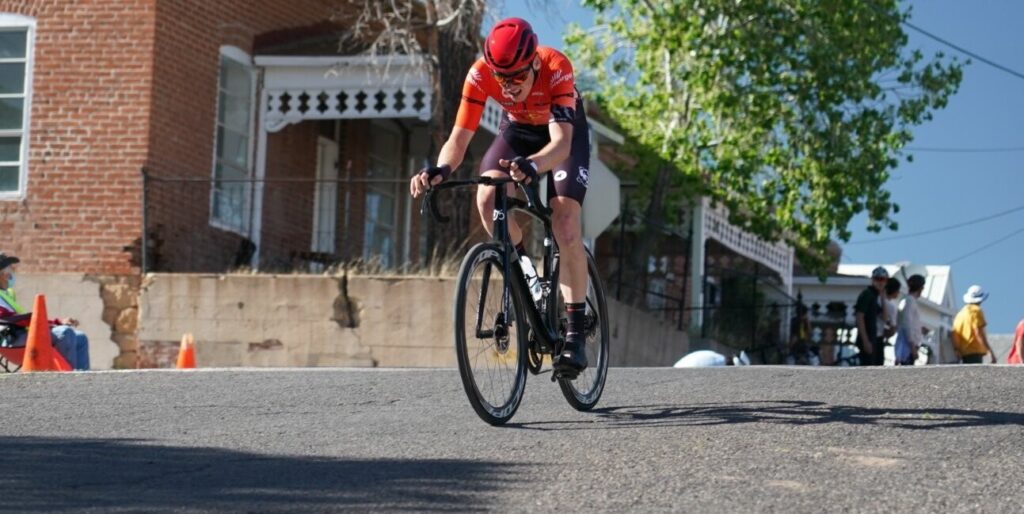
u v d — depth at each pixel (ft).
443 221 23.93
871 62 83.30
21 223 57.11
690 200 89.66
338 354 53.62
